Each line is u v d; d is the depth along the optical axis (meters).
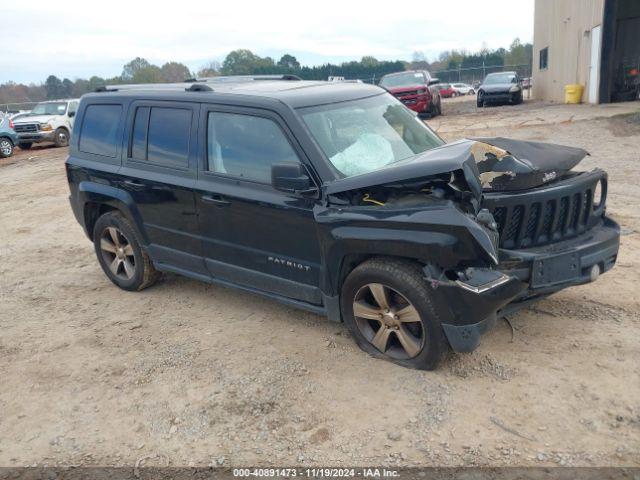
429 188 3.90
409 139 4.83
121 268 6.02
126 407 3.92
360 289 4.08
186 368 4.35
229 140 4.63
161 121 5.15
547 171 4.03
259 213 4.43
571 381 3.75
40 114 23.14
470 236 3.42
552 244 4.11
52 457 3.48
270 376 4.13
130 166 5.40
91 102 5.92
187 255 5.17
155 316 5.33
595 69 21.52
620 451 3.13
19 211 10.41
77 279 6.54
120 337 4.96
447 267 3.59
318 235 4.12
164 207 5.16
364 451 3.31
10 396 4.16
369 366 4.13
